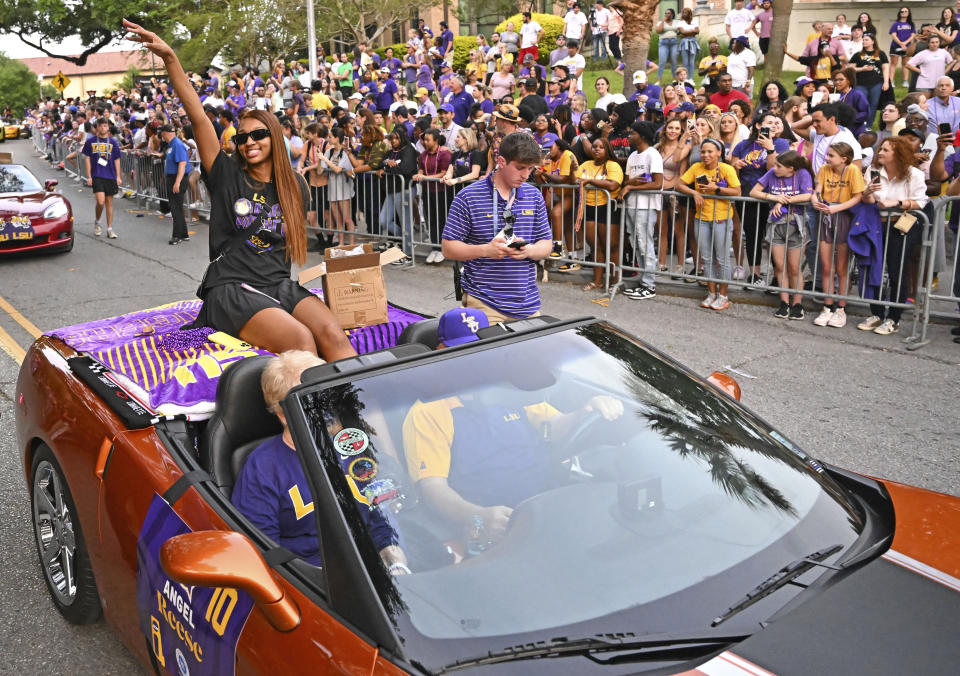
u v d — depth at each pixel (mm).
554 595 2014
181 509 2689
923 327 7121
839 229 7531
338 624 1997
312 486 2207
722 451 2484
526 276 4832
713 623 1924
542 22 24859
